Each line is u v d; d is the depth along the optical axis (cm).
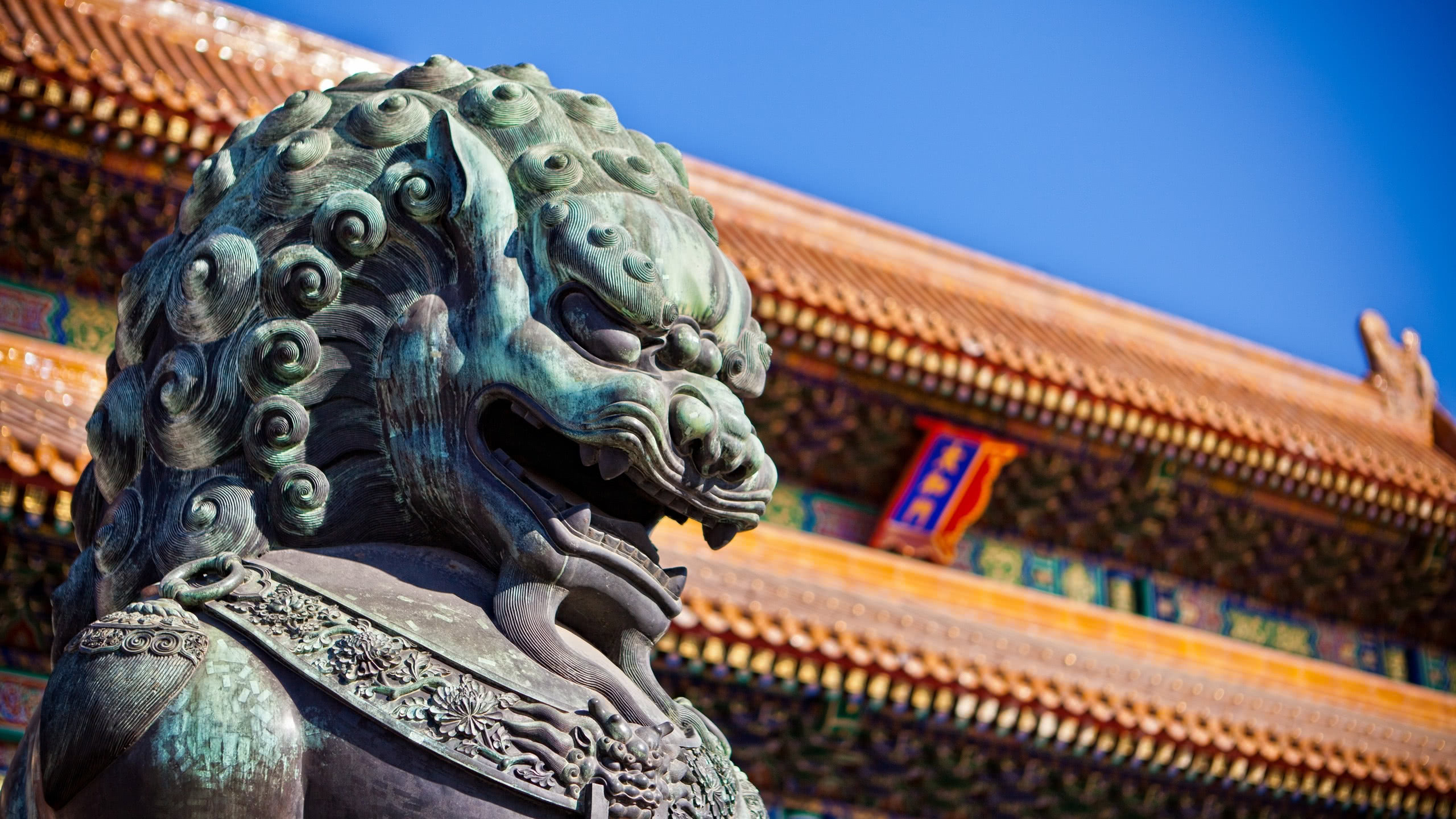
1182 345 1800
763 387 254
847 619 1338
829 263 1591
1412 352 1947
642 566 234
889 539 1527
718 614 1123
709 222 262
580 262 231
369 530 236
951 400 1508
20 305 1199
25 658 1020
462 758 205
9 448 898
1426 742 1595
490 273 233
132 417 244
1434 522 1662
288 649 207
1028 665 1434
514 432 242
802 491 1534
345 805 203
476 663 214
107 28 1264
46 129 1150
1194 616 1723
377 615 214
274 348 232
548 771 208
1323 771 1311
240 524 229
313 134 247
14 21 1194
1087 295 1755
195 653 204
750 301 257
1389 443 1814
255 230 243
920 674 1165
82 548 263
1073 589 1656
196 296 236
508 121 250
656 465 226
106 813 199
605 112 267
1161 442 1520
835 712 1238
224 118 1145
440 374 231
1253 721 1441
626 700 222
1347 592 1809
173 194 1205
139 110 1130
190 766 198
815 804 1300
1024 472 1595
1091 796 1363
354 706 205
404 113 249
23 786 213
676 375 234
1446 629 1873
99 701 199
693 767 228
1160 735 1245
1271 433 1537
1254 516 1702
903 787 1330
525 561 224
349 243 237
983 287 1702
